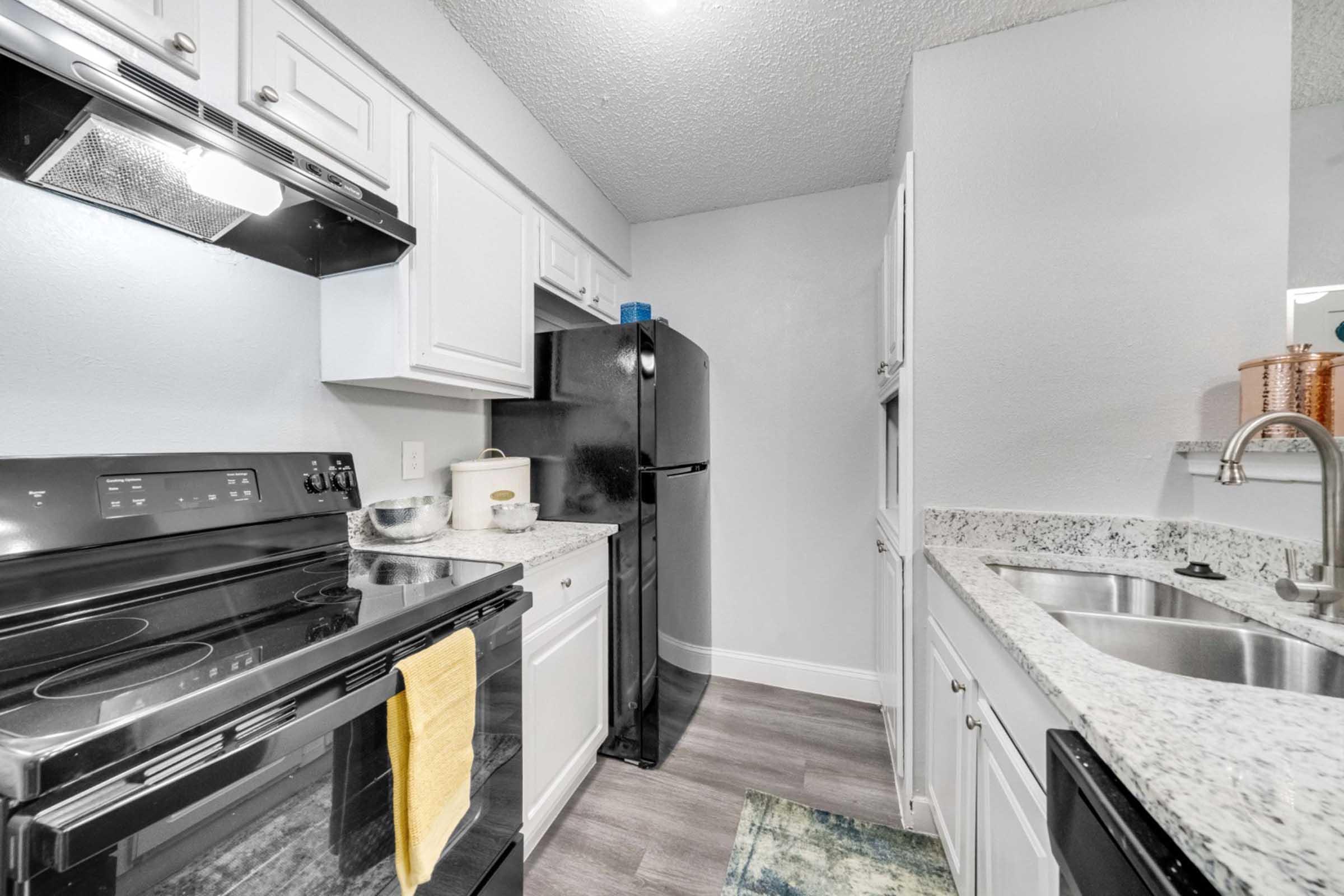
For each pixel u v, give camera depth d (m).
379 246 1.23
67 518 0.80
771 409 2.40
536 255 1.80
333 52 1.07
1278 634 0.87
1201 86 1.29
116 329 0.93
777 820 1.49
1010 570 1.31
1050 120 1.39
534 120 1.76
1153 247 1.32
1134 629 0.99
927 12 1.35
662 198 2.36
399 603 0.88
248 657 0.66
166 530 0.92
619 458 1.74
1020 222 1.41
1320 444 0.84
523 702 1.25
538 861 1.33
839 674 2.29
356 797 0.75
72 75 0.63
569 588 1.47
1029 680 0.77
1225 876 0.35
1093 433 1.36
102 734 0.48
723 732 1.97
